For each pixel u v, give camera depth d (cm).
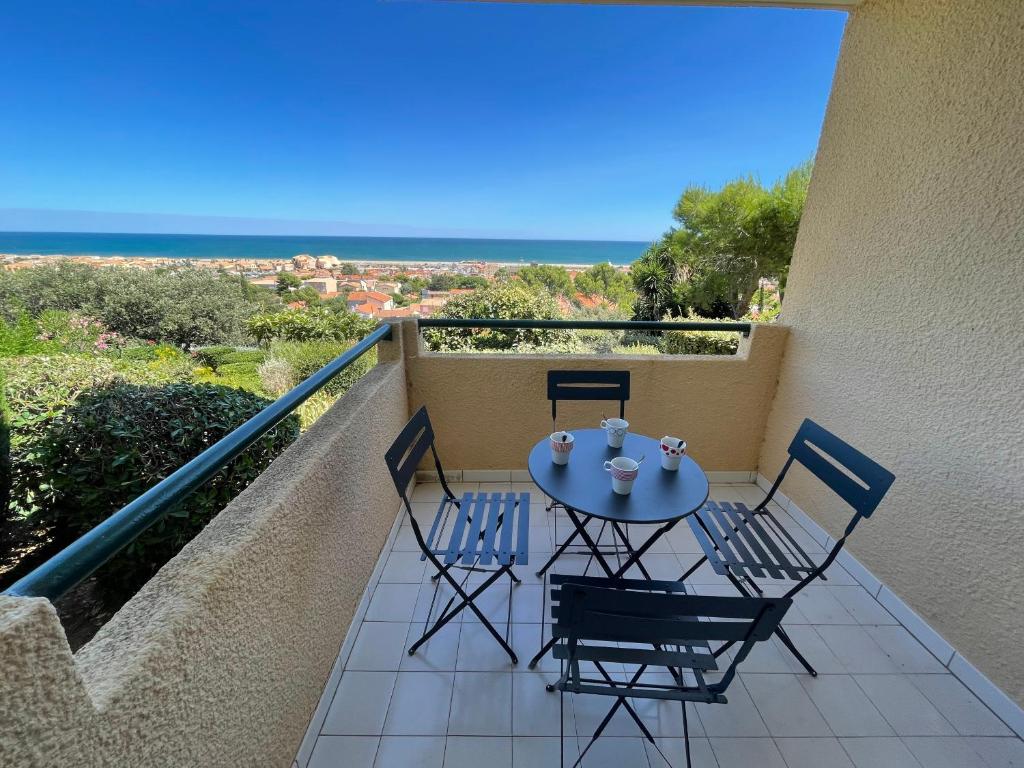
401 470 151
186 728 75
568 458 169
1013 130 135
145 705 65
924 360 167
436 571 201
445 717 140
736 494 268
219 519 101
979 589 148
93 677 61
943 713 143
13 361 284
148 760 66
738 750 132
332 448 143
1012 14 134
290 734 117
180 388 227
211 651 82
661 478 159
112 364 310
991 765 129
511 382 257
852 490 149
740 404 263
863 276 195
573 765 127
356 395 187
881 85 184
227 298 1160
